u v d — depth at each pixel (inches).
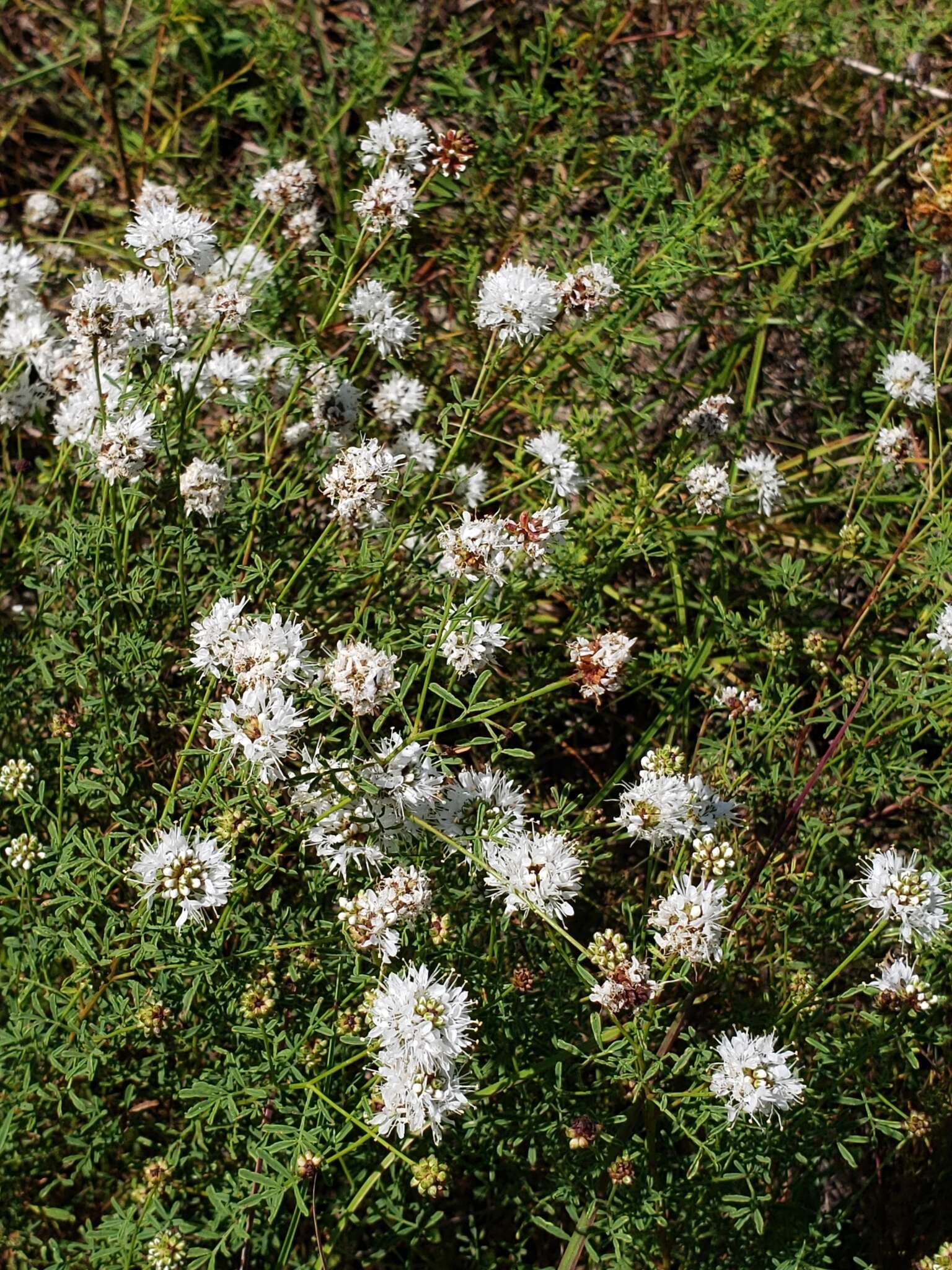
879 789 12.8
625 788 14.6
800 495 17.2
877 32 18.0
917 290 16.6
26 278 13.0
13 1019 11.2
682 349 16.5
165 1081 11.8
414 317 14.3
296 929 11.4
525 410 15.4
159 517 13.5
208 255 11.9
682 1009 11.1
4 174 19.5
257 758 9.7
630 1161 10.7
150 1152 12.6
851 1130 12.1
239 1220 10.7
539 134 17.9
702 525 15.8
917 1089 13.1
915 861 11.3
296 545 13.9
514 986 11.1
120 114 19.6
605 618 15.8
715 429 14.1
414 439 14.0
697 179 18.7
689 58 16.1
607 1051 10.4
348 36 19.0
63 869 10.7
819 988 11.2
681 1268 11.7
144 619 12.4
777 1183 12.1
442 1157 11.3
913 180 18.0
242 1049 11.0
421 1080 9.3
